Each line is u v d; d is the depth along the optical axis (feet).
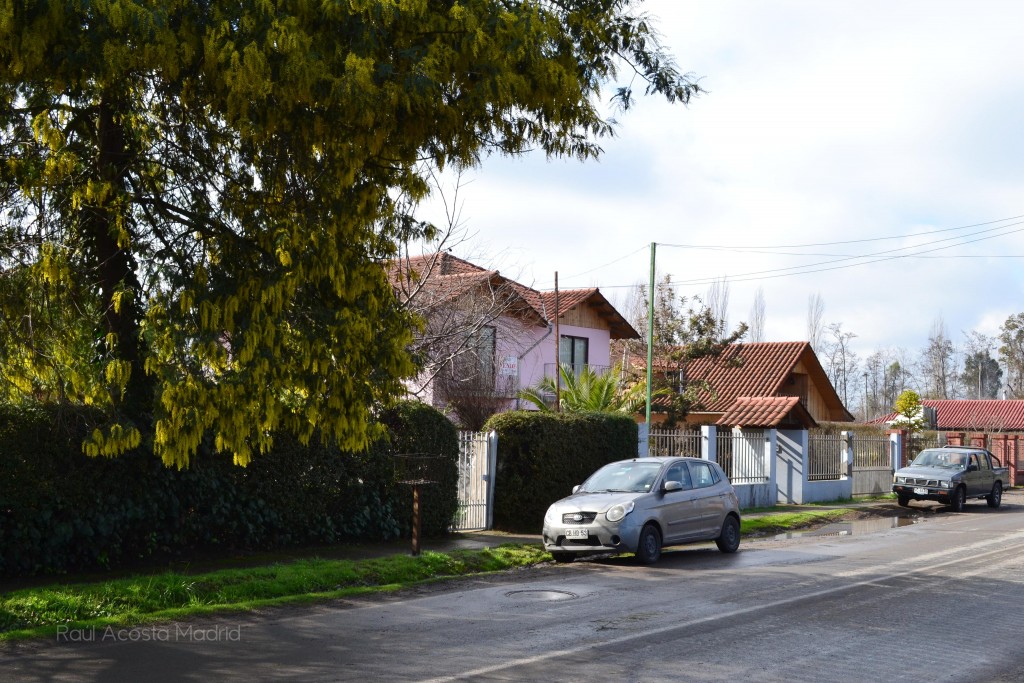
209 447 42.73
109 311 36.60
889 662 25.80
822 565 46.88
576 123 36.14
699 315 105.40
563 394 83.97
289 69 28.43
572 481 62.23
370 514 50.93
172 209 35.29
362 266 32.09
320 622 31.50
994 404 215.51
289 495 46.57
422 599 36.47
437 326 86.69
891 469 107.14
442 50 30.63
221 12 29.27
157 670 24.66
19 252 33.94
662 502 48.60
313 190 32.71
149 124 37.09
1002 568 45.57
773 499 86.07
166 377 29.68
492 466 60.49
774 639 28.68
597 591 38.47
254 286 29.71
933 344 333.21
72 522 38.14
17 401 36.96
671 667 25.05
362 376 31.45
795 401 89.56
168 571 38.50
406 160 32.99
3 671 24.48
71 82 30.89
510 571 45.01
